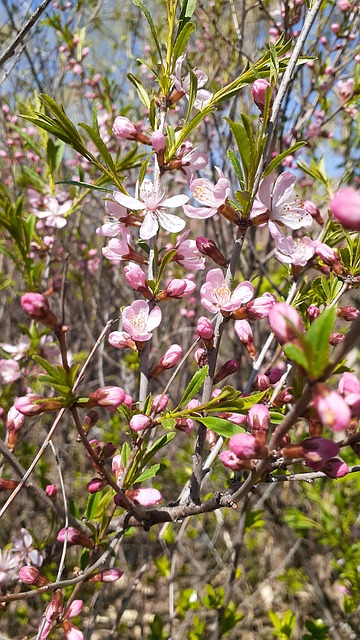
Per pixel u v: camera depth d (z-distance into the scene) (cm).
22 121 41
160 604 42
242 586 43
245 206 15
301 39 16
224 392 15
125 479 16
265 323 36
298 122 32
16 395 32
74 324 50
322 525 34
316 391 8
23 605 34
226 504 13
